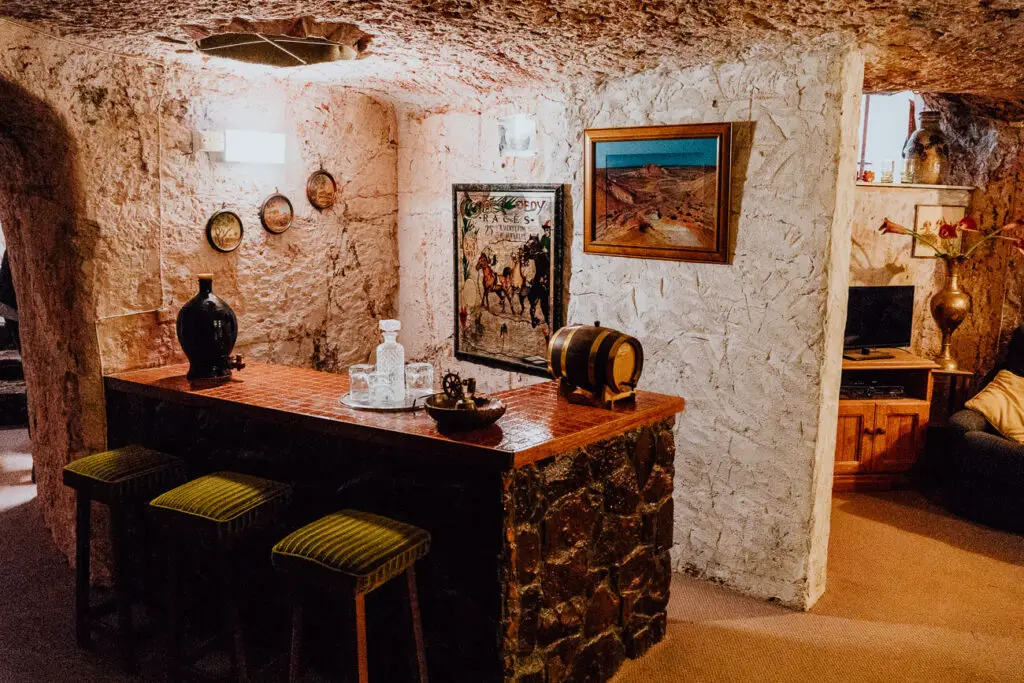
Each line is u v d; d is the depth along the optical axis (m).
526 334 3.88
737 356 3.19
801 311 3.00
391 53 3.10
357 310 4.27
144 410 3.04
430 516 2.30
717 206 3.11
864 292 4.55
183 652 2.72
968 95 4.71
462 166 4.06
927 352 4.99
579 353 2.59
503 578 2.15
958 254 4.65
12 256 3.48
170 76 3.23
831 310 2.96
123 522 2.88
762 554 3.22
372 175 4.23
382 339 4.45
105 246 3.07
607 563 2.56
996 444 3.96
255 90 3.59
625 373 2.63
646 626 2.79
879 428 4.46
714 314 3.23
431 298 4.34
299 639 2.20
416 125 4.23
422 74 3.53
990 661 2.79
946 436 4.67
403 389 2.68
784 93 2.93
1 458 4.87
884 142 5.58
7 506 4.08
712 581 3.38
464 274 4.12
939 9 2.38
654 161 3.27
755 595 3.25
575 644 2.46
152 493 2.95
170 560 2.46
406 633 2.23
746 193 3.08
